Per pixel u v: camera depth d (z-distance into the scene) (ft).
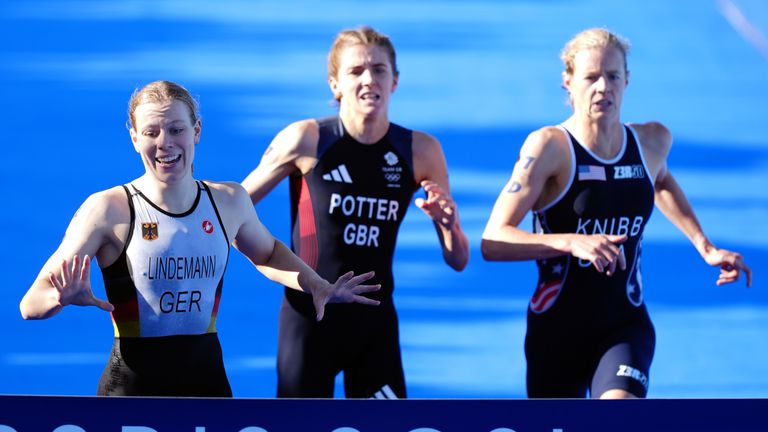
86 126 138.72
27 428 37.24
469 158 129.18
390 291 56.70
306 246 56.39
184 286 44.80
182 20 183.11
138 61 163.02
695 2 197.47
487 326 86.22
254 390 71.82
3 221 106.11
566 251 51.90
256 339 82.33
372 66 54.90
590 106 54.70
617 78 54.75
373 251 56.13
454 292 93.56
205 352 45.75
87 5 190.29
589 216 55.62
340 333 55.47
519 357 79.97
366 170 55.98
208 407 37.68
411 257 100.73
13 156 126.72
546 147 55.11
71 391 70.59
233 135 132.77
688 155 132.46
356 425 37.91
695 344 82.84
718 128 143.33
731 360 79.66
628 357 53.72
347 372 57.06
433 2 197.67
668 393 73.10
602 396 52.95
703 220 111.04
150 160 43.98
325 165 55.88
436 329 85.30
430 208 52.60
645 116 147.54
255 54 167.22
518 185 54.90
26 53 165.68
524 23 186.19
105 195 44.34
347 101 55.57
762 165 129.08
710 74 166.50
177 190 44.86
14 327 82.38
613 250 50.93
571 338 55.67
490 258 55.01
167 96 44.01
